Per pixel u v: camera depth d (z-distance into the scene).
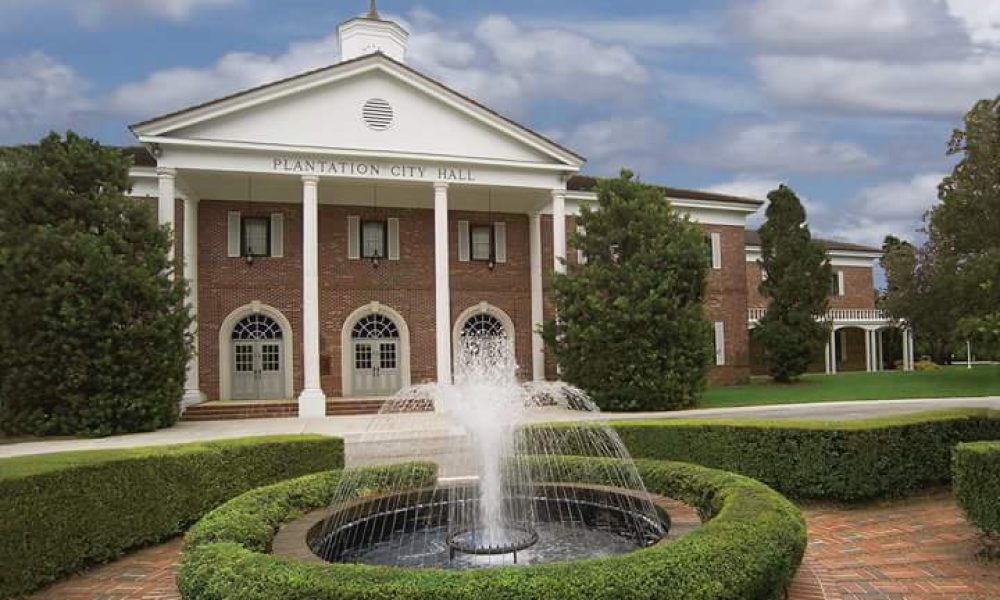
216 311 25.33
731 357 30.77
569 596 3.97
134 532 7.58
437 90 23.92
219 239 25.66
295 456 9.70
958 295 13.70
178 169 21.97
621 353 21.97
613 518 7.27
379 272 26.98
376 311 26.75
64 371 17.78
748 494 6.12
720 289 30.81
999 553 6.69
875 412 20.52
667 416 19.69
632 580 4.09
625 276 22.28
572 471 8.30
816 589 5.35
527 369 28.20
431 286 27.53
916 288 30.94
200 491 8.55
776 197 31.16
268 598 4.06
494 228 28.39
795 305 30.81
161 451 8.26
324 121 23.14
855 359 44.78
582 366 22.19
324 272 26.44
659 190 24.25
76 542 6.86
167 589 6.38
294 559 4.62
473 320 28.02
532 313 28.08
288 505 6.90
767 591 4.70
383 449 14.86
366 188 25.28
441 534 7.23
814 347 30.58
